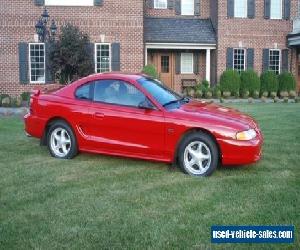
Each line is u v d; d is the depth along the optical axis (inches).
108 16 828.6
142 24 838.5
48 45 765.3
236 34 932.0
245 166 275.3
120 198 211.5
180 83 957.2
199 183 237.8
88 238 165.5
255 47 945.5
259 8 940.6
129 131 271.4
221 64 930.7
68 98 294.8
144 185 234.4
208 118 256.2
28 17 806.5
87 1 821.2
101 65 837.8
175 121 258.5
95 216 187.9
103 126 279.4
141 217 186.4
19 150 321.7
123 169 269.3
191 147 259.3
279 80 920.3
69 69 712.4
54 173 258.7
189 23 952.3
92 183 237.9
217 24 924.0
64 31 717.9
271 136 380.8
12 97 773.3
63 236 167.0
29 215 189.0
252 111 593.0
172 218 185.2
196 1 965.2
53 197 213.5
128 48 839.7
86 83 291.3
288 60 967.6
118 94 279.7
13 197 213.0
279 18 955.3
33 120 305.6
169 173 260.5
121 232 170.6
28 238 165.6
